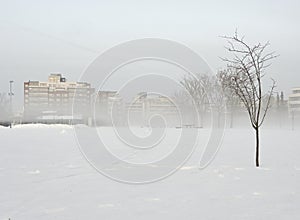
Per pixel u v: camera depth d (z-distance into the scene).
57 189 7.30
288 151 14.02
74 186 7.62
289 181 7.97
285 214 5.40
